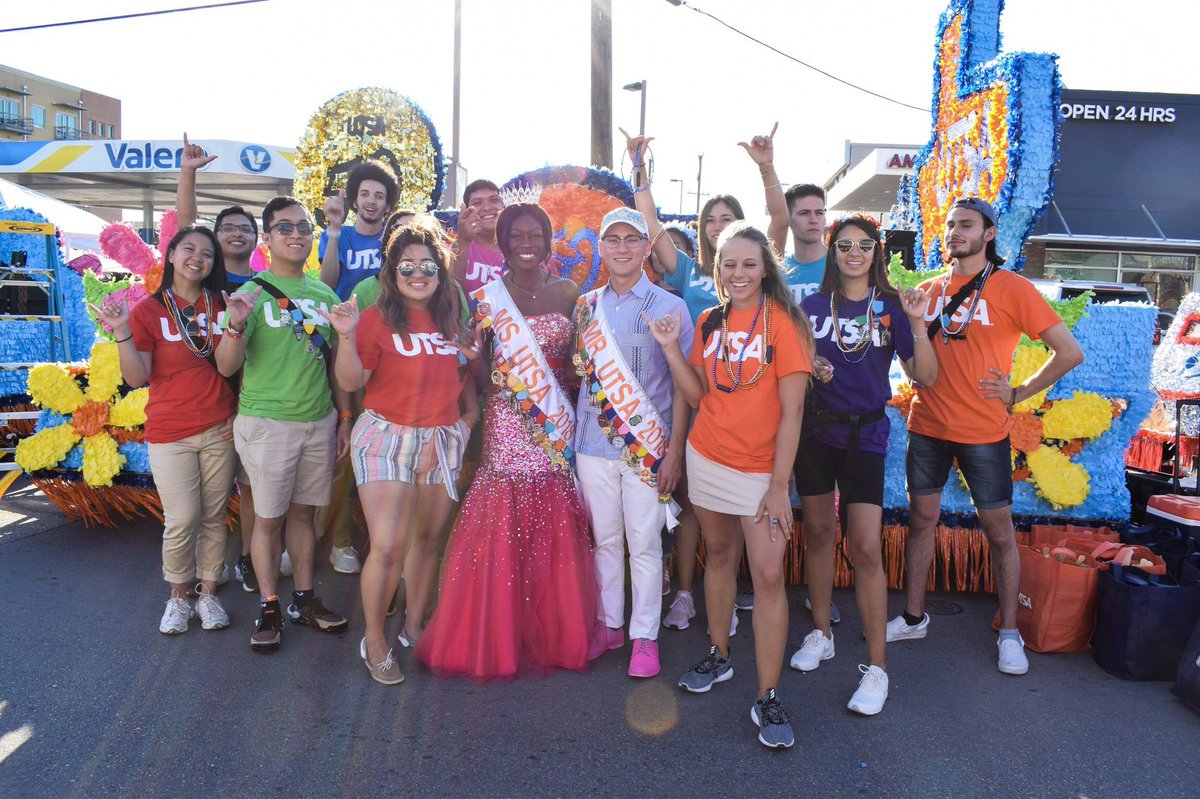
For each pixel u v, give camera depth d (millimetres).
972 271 3428
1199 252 17953
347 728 2807
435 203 5305
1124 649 3258
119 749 2635
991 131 4480
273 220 3393
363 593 3135
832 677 3291
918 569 3635
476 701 3025
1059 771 2605
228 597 4008
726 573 3092
